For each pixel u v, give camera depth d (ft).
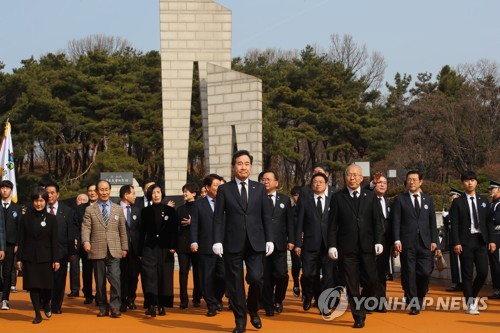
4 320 36.14
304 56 192.95
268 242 31.01
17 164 178.70
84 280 44.50
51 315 38.04
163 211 37.27
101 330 32.17
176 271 69.97
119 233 37.60
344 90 181.06
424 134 158.51
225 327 32.68
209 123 87.35
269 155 166.91
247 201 30.86
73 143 159.63
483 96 159.33
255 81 84.89
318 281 38.75
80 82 159.33
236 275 30.37
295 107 171.53
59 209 40.11
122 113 160.04
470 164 155.43
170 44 91.45
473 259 37.27
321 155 198.18
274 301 37.86
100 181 37.50
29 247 35.27
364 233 32.24
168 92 91.66
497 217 43.52
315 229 37.24
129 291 39.68
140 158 172.45
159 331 31.60
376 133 169.27
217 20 91.81
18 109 152.05
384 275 37.47
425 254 37.22
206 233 37.11
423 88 205.98
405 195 37.91
